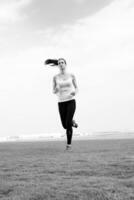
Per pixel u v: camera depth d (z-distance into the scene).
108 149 5.85
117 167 3.45
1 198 2.38
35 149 6.53
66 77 6.35
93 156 4.62
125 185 2.61
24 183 2.79
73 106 6.29
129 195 2.32
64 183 2.73
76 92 6.36
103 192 2.41
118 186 2.57
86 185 2.63
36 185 2.70
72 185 2.64
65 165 3.73
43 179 2.95
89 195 2.35
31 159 4.50
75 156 4.73
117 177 2.96
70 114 6.21
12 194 2.48
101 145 7.11
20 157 4.88
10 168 3.67
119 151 5.36
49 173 3.28
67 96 6.30
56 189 2.54
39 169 3.52
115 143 7.64
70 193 2.40
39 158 4.60
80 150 5.91
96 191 2.43
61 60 6.32
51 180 2.89
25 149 6.62
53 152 5.67
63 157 4.64
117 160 4.01
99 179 2.85
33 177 3.06
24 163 4.07
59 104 6.42
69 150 6.00
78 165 3.69
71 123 6.20
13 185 2.73
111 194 2.35
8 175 3.21
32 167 3.71
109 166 3.55
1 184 2.79
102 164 3.69
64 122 6.48
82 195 2.36
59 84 6.36
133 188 2.51
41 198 2.33
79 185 2.64
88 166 3.59
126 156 4.46
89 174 3.14
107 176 3.02
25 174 3.24
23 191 2.52
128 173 3.11
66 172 3.28
